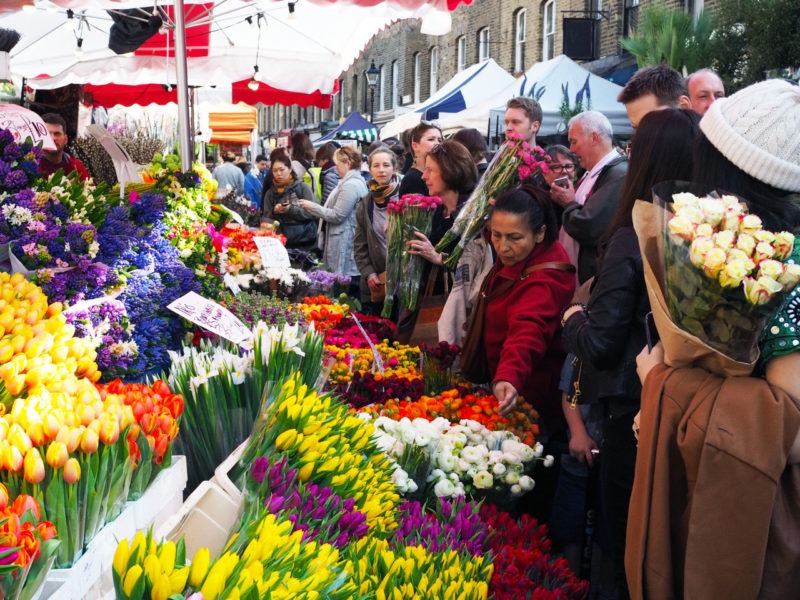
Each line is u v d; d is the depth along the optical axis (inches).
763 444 71.9
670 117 109.3
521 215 140.7
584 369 117.1
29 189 117.9
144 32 240.7
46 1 246.5
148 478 68.9
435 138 232.4
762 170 78.9
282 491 76.4
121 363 114.9
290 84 325.7
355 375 151.1
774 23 324.5
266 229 278.1
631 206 110.5
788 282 72.5
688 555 74.0
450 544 87.4
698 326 76.6
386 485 92.9
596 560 160.6
